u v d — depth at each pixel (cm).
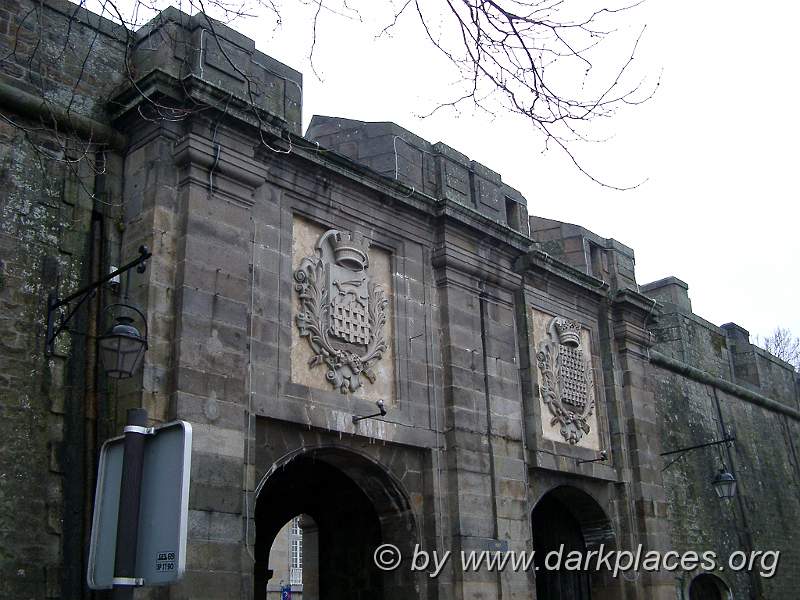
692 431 2172
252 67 1259
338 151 1513
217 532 1034
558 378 1675
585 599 1698
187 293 1087
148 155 1144
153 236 1095
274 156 1266
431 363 1407
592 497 1678
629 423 1798
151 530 511
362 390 1304
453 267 1473
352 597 1485
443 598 1291
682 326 2352
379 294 1373
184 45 1191
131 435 527
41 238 1063
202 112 1143
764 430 2572
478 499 1371
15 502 959
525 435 1562
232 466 1073
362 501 1515
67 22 1160
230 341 1117
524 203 1703
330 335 1282
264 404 1155
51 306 1035
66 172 1108
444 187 1514
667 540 1762
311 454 1263
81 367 1052
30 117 1092
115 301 1096
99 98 1171
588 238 1878
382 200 1407
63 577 971
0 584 925
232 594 1030
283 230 1263
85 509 1003
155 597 966
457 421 1383
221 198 1163
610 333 1839
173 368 1061
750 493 2325
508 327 1550
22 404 993
